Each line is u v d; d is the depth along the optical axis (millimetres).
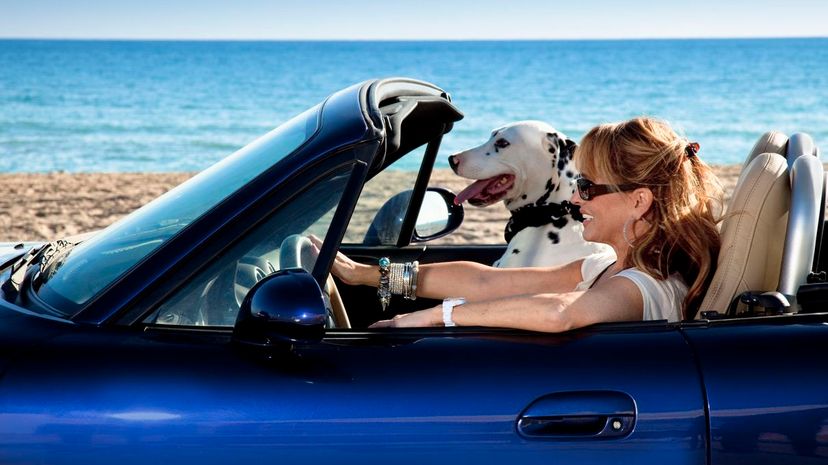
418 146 3545
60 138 34656
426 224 3949
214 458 2035
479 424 2053
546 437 2043
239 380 2096
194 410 2055
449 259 3877
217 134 37938
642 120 2525
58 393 2072
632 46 134250
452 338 2248
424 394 2082
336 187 2281
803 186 2568
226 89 65562
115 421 2043
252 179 2303
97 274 2375
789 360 2125
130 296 2230
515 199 3932
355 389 2090
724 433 2045
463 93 64375
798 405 2066
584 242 3736
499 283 3066
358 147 2281
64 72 78125
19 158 28531
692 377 2094
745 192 2578
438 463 2043
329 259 2248
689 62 91375
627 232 2520
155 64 92500
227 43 163250
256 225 2250
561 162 3855
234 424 2045
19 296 2498
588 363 2133
